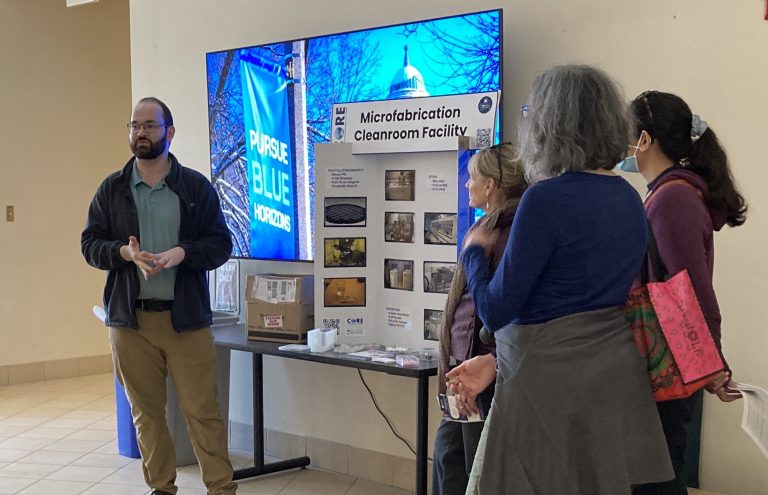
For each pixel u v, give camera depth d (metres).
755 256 2.58
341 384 3.66
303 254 3.65
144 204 2.97
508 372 1.63
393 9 3.38
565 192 1.55
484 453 1.62
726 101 2.60
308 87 3.58
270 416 3.95
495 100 2.71
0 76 5.34
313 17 3.67
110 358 5.88
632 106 1.88
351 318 3.08
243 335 3.51
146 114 2.90
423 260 2.93
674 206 1.73
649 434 1.59
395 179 2.99
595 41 2.85
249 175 3.86
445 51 3.10
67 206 5.67
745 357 2.61
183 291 2.94
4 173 5.38
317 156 3.04
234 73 3.86
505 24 3.07
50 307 5.61
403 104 2.92
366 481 3.55
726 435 2.64
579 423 1.55
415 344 2.97
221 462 3.08
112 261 2.87
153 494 3.11
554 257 1.57
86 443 4.11
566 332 1.57
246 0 3.92
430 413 3.34
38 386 5.42
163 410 3.08
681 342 1.61
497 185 2.24
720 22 2.59
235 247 3.95
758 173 2.56
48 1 5.53
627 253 1.58
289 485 3.49
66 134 5.66
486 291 1.64
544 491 1.57
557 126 1.57
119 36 5.89
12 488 3.43
